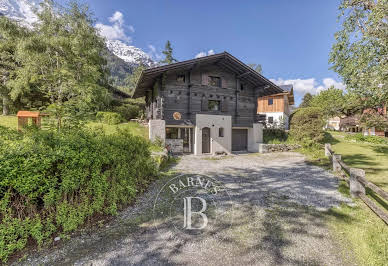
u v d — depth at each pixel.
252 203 4.03
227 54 11.48
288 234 2.85
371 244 2.53
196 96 11.96
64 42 14.66
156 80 11.58
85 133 3.40
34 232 2.33
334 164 6.87
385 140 15.05
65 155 2.58
